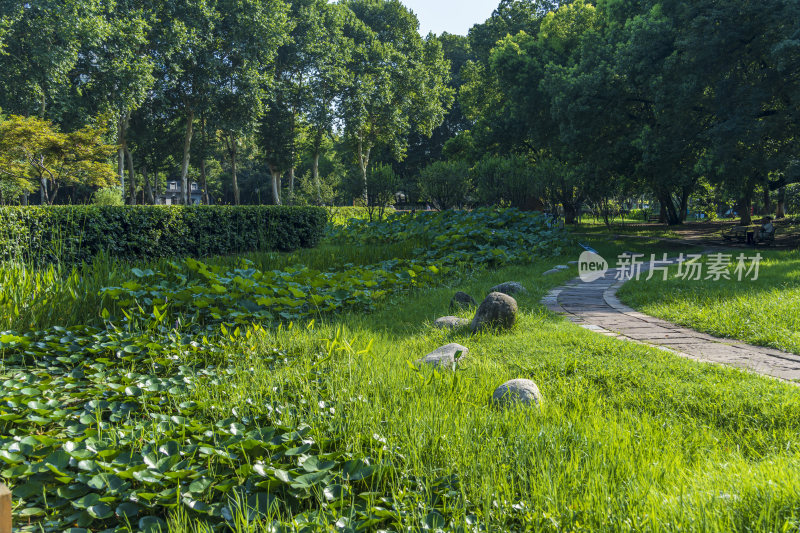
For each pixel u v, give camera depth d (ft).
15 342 17.26
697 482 9.05
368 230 64.54
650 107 71.26
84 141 88.33
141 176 182.50
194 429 11.24
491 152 128.16
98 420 11.77
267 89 134.31
